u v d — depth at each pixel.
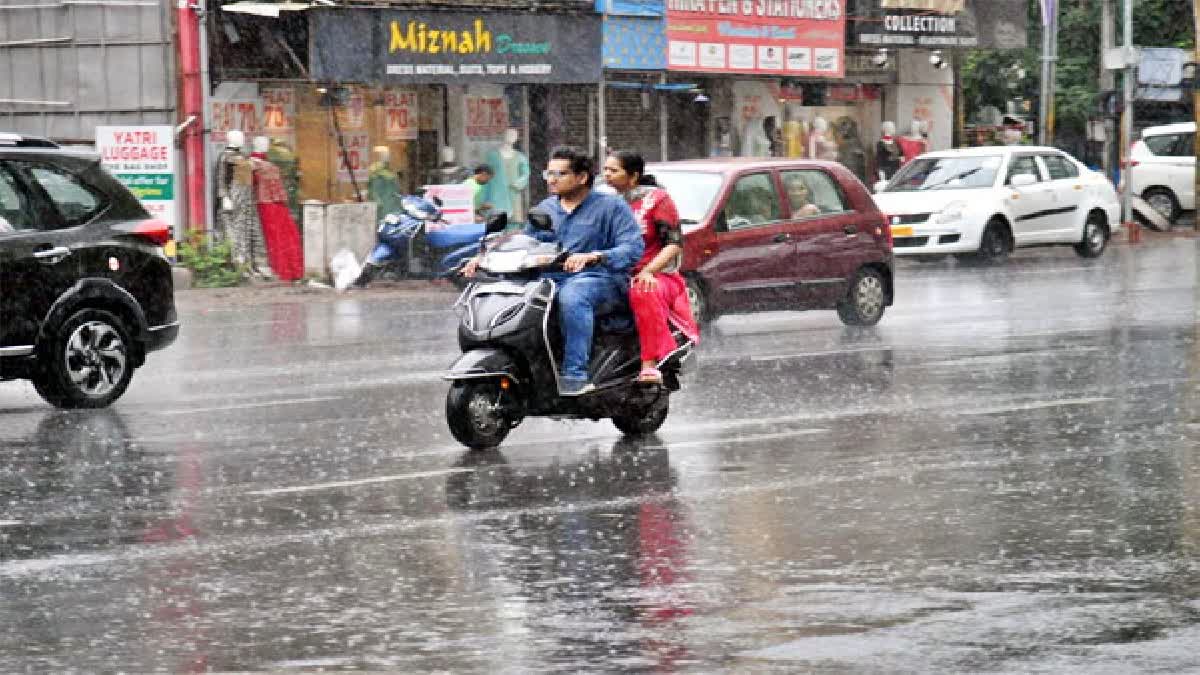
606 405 16.16
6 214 18.34
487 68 38.66
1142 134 54.72
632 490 13.77
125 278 19.02
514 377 15.79
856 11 47.62
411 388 20.38
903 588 10.46
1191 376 20.67
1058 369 21.44
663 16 42.16
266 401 19.30
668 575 10.86
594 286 15.82
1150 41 61.19
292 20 36.44
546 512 12.90
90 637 9.51
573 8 40.16
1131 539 11.81
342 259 34.94
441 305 31.83
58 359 18.47
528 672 8.76
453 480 14.26
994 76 59.16
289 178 37.16
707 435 16.58
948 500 13.25
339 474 14.57
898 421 17.38
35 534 12.25
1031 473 14.38
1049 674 8.66
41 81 36.66
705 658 8.98
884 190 41.56
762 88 47.53
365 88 39.47
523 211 41.47
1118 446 15.71
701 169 26.77
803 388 20.00
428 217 35.22
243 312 30.61
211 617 9.93
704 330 26.75
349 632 9.56
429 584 10.66
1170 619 9.70
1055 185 41.53
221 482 14.24
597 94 43.97
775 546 11.69
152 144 34.50
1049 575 10.77
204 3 35.62
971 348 23.92
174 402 19.27
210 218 36.03
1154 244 47.75
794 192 27.08
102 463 15.20
